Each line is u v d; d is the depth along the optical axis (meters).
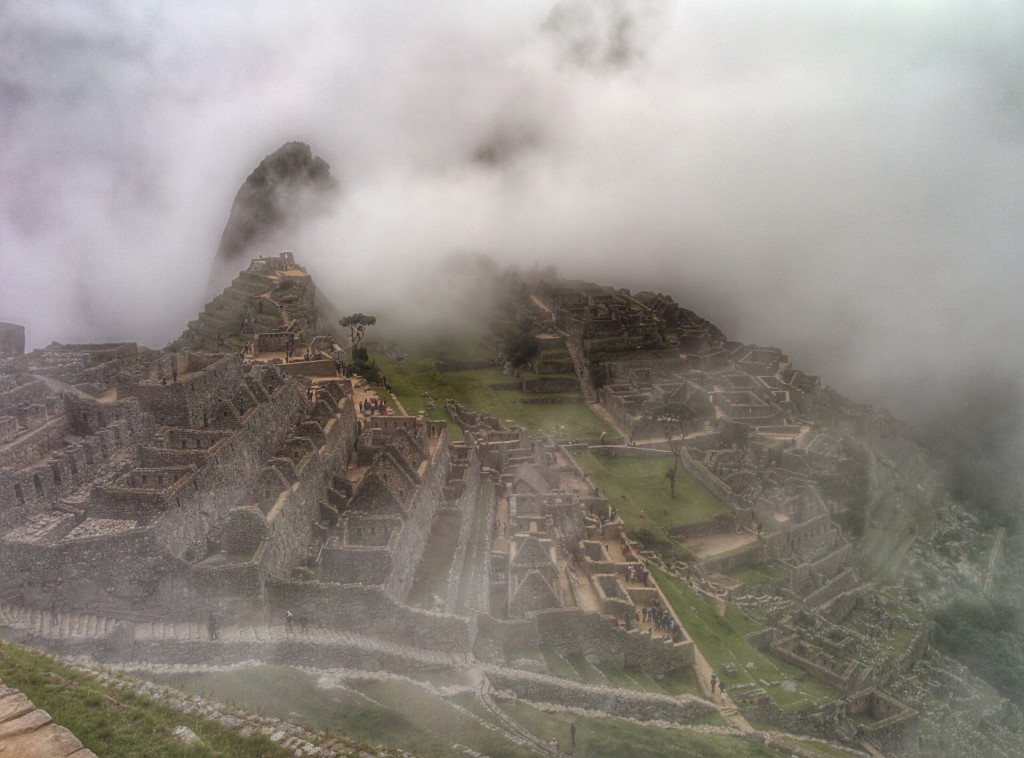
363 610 80.88
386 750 60.53
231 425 93.44
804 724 112.81
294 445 101.81
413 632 83.25
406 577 92.25
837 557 179.50
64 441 82.56
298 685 69.31
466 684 81.12
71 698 51.62
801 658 132.00
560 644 102.69
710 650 119.56
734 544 165.75
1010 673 166.38
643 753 79.94
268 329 187.75
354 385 167.12
